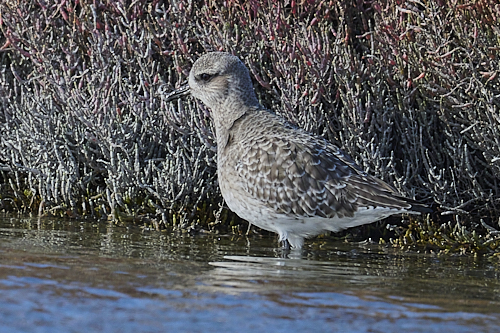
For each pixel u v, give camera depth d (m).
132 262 8.08
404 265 9.27
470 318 6.26
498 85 11.06
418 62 11.21
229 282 7.17
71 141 12.79
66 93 12.32
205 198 12.20
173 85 12.82
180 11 12.27
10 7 12.81
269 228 10.46
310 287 7.12
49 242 9.34
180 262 8.34
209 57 10.92
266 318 5.96
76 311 5.94
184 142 12.09
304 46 11.65
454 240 11.02
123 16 12.91
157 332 5.52
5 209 12.71
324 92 11.87
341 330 5.75
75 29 12.84
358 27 12.45
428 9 11.10
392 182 11.51
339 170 9.98
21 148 12.58
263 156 10.08
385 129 11.77
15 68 13.61
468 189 11.42
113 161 12.04
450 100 11.18
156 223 11.76
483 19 10.95
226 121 10.80
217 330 5.62
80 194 12.57
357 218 9.95
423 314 6.32
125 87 12.57
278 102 12.32
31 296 6.28
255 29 11.98
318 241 11.36
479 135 11.14
